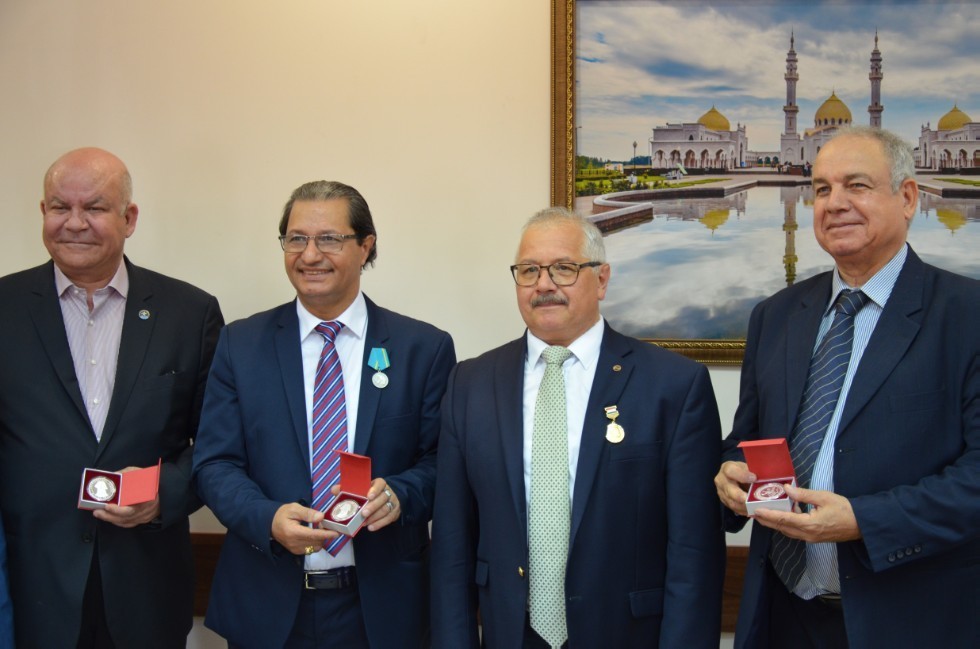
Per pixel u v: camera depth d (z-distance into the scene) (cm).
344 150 267
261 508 180
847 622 156
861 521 149
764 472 157
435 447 209
